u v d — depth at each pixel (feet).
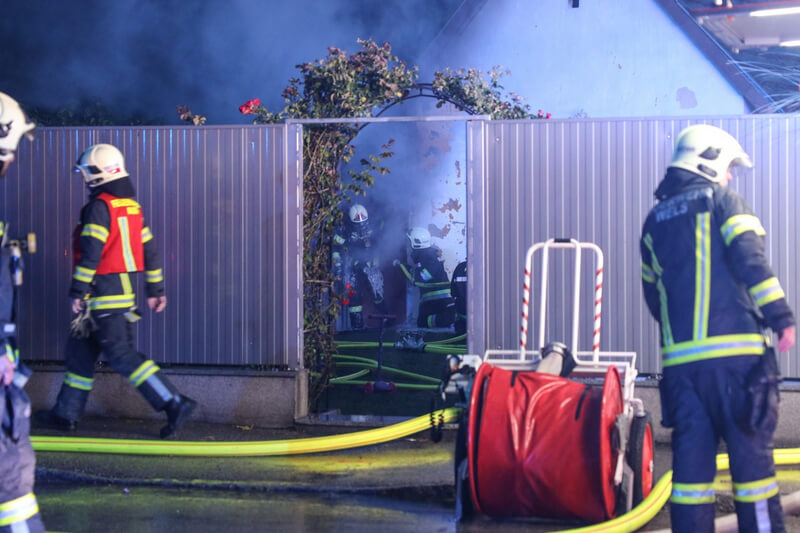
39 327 25.75
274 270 24.84
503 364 18.11
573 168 23.57
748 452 12.35
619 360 23.35
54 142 25.68
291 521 16.67
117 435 22.67
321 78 25.68
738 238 12.59
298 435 23.38
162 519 16.72
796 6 35.35
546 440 15.65
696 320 12.74
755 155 22.80
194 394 24.49
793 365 22.62
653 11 44.52
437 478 18.89
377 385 30.78
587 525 16.42
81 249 20.71
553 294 23.59
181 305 25.21
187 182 25.17
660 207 13.64
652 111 44.73
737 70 43.34
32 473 11.28
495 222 23.82
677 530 12.66
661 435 22.71
